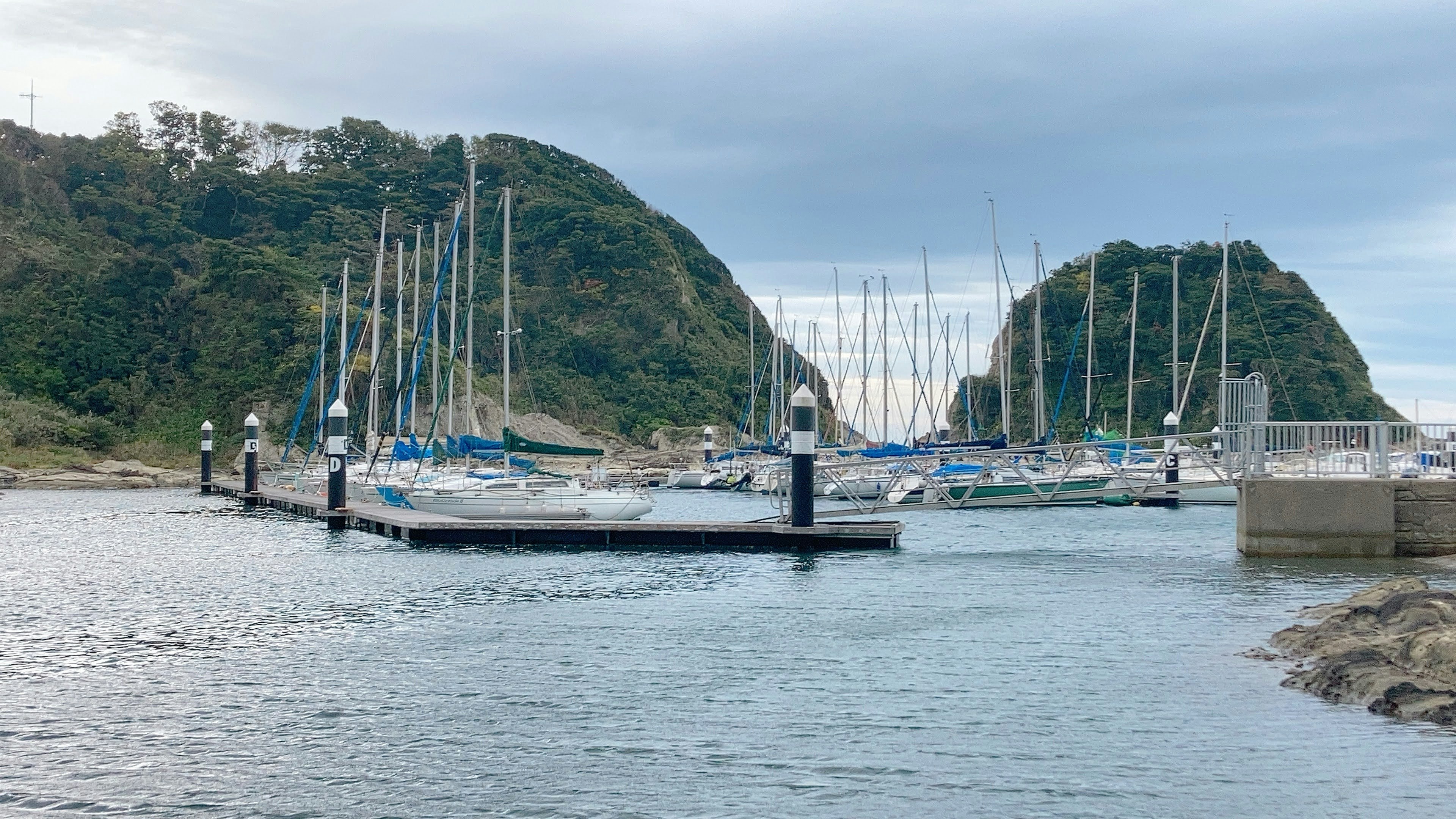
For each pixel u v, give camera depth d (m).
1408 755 13.69
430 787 12.91
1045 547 37.66
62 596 26.56
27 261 108.69
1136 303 74.25
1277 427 32.31
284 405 99.62
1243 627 21.88
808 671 18.34
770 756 13.93
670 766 13.56
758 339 139.50
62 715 15.82
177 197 134.12
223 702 16.48
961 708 16.00
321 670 18.53
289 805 12.41
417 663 19.03
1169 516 52.22
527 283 129.50
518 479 46.22
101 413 100.25
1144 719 15.38
